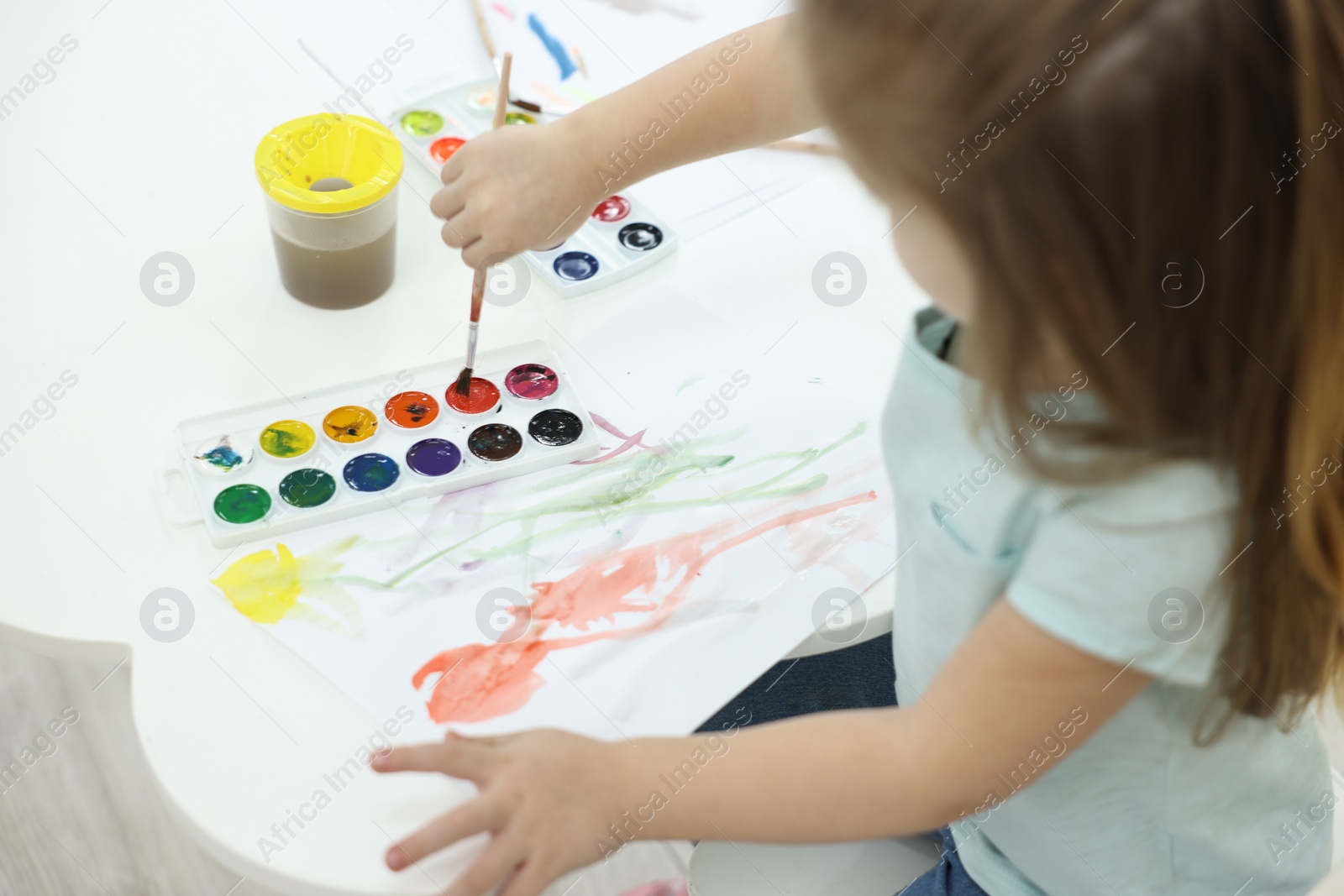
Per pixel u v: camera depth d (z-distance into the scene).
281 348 0.93
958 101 0.47
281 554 0.79
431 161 1.09
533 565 0.81
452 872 0.65
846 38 0.50
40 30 1.17
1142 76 0.44
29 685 1.51
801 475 0.88
